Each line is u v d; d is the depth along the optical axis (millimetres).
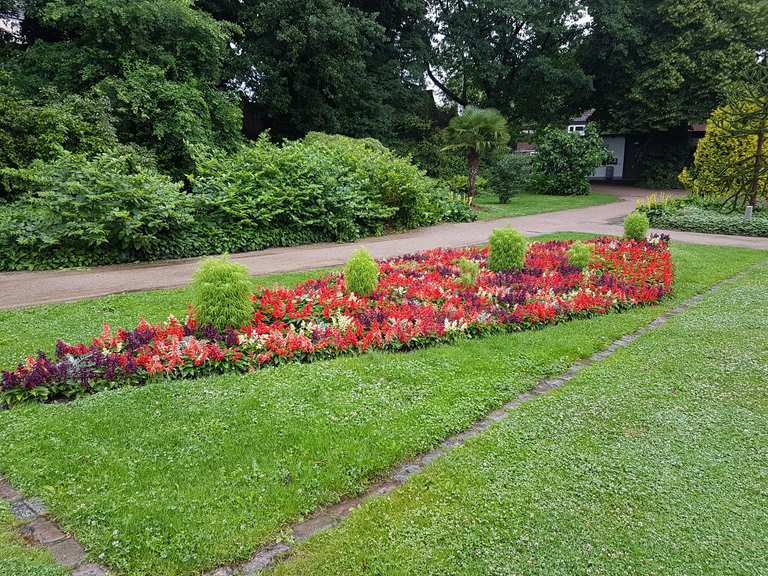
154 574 2254
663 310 6598
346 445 3213
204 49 16141
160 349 4367
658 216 14914
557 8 28250
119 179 8844
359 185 12320
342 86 22922
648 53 28000
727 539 2473
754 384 4242
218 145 16266
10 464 3008
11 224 8391
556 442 3322
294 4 20312
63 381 3924
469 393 3990
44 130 11359
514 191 20906
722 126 15250
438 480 2910
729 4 26438
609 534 2494
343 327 5074
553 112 32062
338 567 2297
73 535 2480
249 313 5051
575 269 7742
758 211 14805
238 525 2531
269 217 10445
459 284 6695
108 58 14375
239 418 3488
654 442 3336
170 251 9250
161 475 2893
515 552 2377
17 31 16812
